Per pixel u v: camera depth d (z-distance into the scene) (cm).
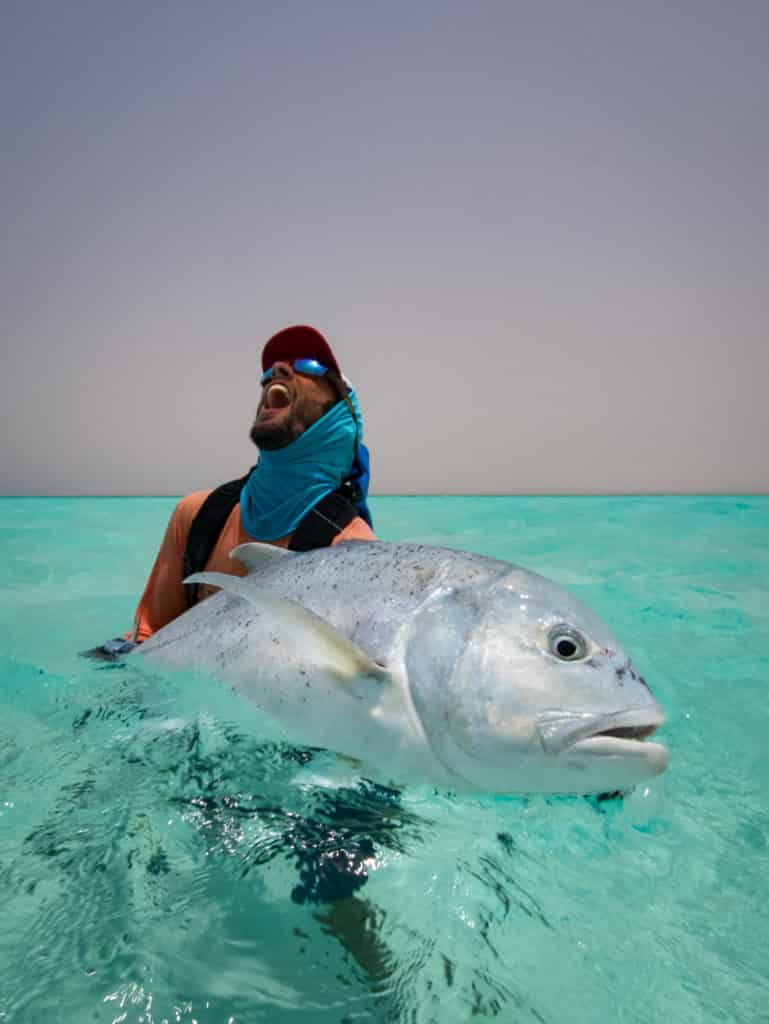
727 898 140
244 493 268
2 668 274
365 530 260
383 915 126
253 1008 104
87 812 148
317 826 146
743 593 488
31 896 122
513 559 623
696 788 193
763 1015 109
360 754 160
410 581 175
